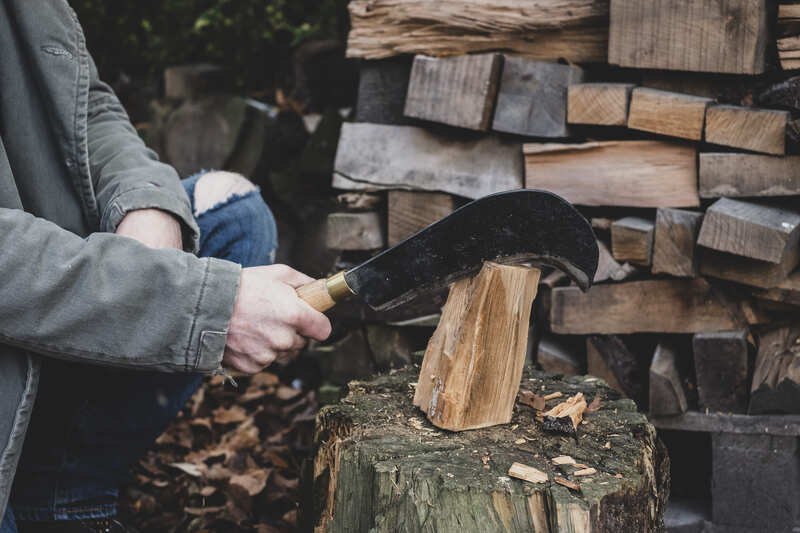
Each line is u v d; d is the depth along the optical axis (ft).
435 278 4.10
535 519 3.67
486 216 4.02
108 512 5.00
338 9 11.10
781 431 5.86
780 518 5.98
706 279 6.04
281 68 12.72
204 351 3.62
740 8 5.42
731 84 5.79
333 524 4.12
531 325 6.98
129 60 13.96
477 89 6.35
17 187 4.04
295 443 7.99
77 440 4.67
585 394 5.07
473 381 4.31
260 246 5.25
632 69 6.28
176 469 7.33
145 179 4.25
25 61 4.05
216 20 12.62
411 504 3.75
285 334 3.75
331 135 9.98
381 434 4.34
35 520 4.71
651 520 4.11
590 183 6.26
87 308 3.46
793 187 5.58
